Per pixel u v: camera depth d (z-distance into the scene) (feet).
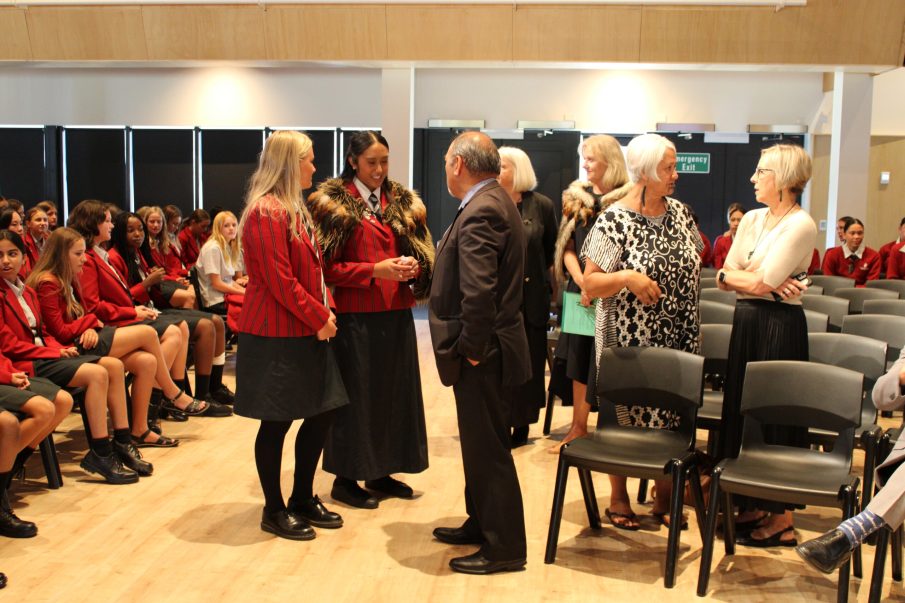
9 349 13.99
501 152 16.21
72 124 37.45
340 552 11.48
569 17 29.32
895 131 38.09
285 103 36.91
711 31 29.25
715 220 36.88
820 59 29.68
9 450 11.96
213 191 37.70
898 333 14.57
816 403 10.61
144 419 16.47
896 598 10.34
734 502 11.66
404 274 12.53
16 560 11.10
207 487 14.12
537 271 16.51
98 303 16.60
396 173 32.86
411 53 30.55
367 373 12.93
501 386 10.46
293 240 11.31
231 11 30.09
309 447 12.30
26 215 22.72
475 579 10.65
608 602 10.07
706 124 36.29
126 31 30.78
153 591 10.25
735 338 11.89
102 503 13.30
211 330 19.07
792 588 10.50
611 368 11.72
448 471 15.21
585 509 13.35
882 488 9.49
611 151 15.33
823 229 36.01
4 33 31.01
